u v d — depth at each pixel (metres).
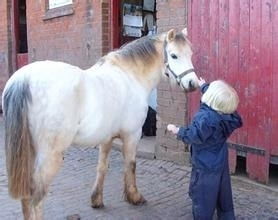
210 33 5.82
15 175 3.60
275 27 4.99
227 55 5.60
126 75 4.52
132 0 8.18
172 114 6.47
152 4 8.48
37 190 3.66
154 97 7.96
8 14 11.34
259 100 5.25
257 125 5.31
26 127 3.61
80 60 8.52
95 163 6.57
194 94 6.10
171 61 4.61
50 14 9.29
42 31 9.73
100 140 4.18
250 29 5.29
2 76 11.73
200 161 3.85
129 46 4.69
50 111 3.66
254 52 5.26
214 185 3.84
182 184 5.54
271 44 5.06
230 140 5.68
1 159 6.84
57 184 5.55
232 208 4.09
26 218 3.81
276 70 5.03
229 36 5.56
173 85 4.76
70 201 4.95
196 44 6.04
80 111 3.84
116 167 6.36
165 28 6.51
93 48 8.12
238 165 6.06
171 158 6.51
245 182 5.43
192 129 3.70
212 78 5.84
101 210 4.70
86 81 3.93
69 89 3.74
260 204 4.83
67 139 3.77
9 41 11.38
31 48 10.25
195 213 3.93
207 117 3.70
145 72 4.68
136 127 4.60
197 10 5.99
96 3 7.93
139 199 4.81
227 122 3.75
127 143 4.63
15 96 3.61
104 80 4.19
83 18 8.32
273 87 5.09
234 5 5.46
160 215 4.58
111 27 7.88
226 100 3.69
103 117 4.04
